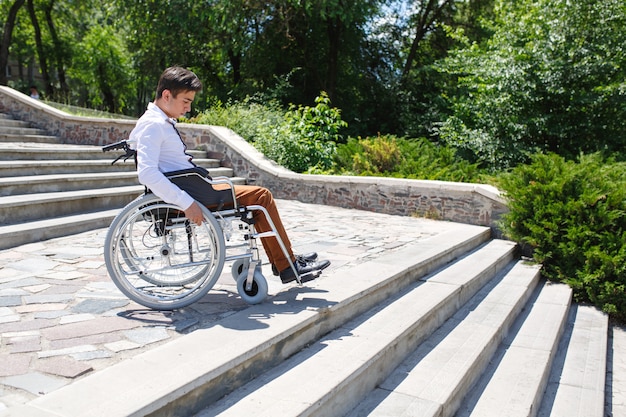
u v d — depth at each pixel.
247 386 2.54
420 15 21.38
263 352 2.69
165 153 3.15
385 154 10.49
